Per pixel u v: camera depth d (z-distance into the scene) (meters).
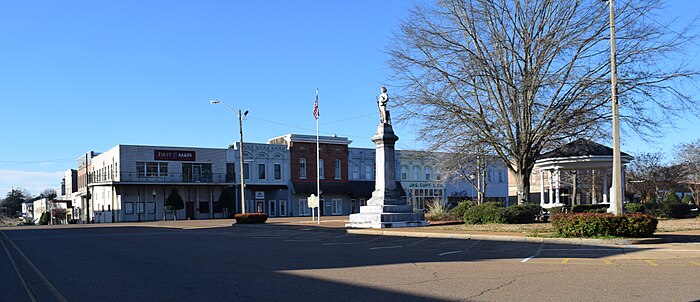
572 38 27.34
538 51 27.88
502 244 18.14
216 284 10.71
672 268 11.95
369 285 10.25
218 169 65.12
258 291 9.81
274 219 52.47
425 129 30.34
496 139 29.67
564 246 16.91
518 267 12.55
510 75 28.77
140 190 61.62
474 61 28.20
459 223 29.59
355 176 71.31
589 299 8.55
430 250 17.17
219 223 46.44
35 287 10.96
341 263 13.88
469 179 49.25
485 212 27.72
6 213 155.38
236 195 65.38
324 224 35.72
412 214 28.73
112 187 61.81
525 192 30.25
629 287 9.57
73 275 12.59
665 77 26.73
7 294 10.22
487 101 29.81
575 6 27.61
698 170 50.88
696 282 10.00
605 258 13.91
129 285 10.84
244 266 13.62
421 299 8.80
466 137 30.05
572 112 28.03
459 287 9.88
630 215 17.81
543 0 28.02
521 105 28.67
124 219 60.38
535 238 18.47
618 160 19.23
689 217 32.09
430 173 72.75
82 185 78.88
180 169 63.09
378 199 28.92
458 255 15.52
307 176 68.44
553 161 35.66
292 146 67.88
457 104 29.72
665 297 8.62
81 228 41.31
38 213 113.62
